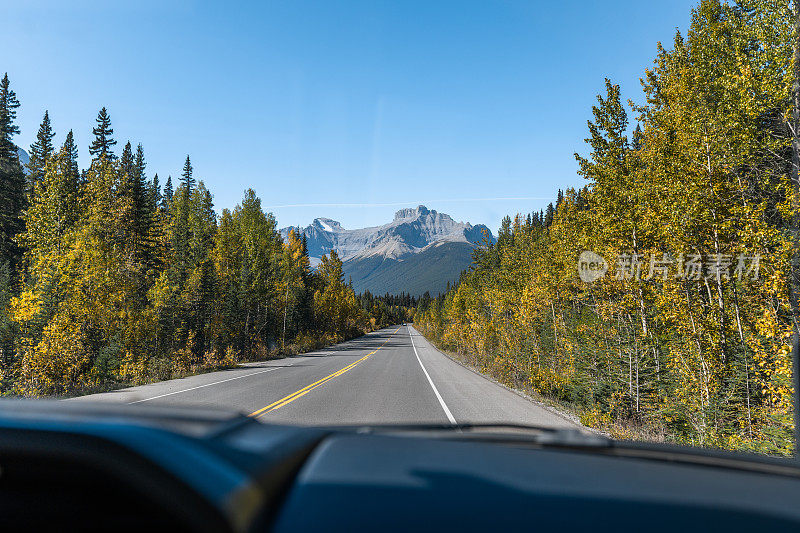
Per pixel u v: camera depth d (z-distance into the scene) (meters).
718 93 12.00
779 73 11.90
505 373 20.03
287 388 15.18
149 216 40.62
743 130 11.38
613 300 13.51
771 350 8.92
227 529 0.64
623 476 1.03
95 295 21.11
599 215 13.66
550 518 0.76
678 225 10.38
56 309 19.67
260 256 41.44
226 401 12.36
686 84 12.05
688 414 10.48
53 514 0.69
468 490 0.86
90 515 0.68
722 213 10.34
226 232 41.88
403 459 1.04
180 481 0.66
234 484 0.71
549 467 1.06
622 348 12.46
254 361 31.22
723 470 1.30
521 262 24.44
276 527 0.68
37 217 27.44
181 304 33.84
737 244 9.72
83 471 0.67
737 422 9.99
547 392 15.73
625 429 10.23
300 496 0.79
